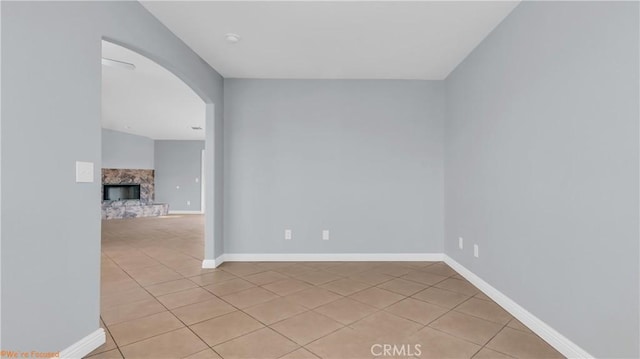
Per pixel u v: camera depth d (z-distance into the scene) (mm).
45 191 1543
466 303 2547
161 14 2387
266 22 2527
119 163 9141
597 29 1583
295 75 3766
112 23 1965
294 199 3893
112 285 3002
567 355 1779
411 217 3896
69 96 1662
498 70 2549
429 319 2250
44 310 1547
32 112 1479
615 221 1495
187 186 10359
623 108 1446
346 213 3902
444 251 3852
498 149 2553
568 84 1781
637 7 1380
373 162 3902
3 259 1378
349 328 2109
